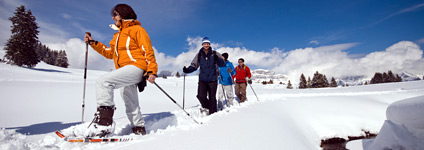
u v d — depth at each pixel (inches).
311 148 95.9
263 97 281.7
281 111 153.0
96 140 66.1
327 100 208.4
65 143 64.7
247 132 82.3
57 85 400.5
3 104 171.6
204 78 152.1
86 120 122.9
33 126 100.4
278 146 73.5
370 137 141.7
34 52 1167.0
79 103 197.5
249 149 64.9
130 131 97.0
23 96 226.7
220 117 115.2
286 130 101.4
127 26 83.0
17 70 773.9
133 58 81.0
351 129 147.1
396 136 75.4
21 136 75.7
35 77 636.1
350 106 186.9
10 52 1077.8
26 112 139.5
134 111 88.2
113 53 90.3
